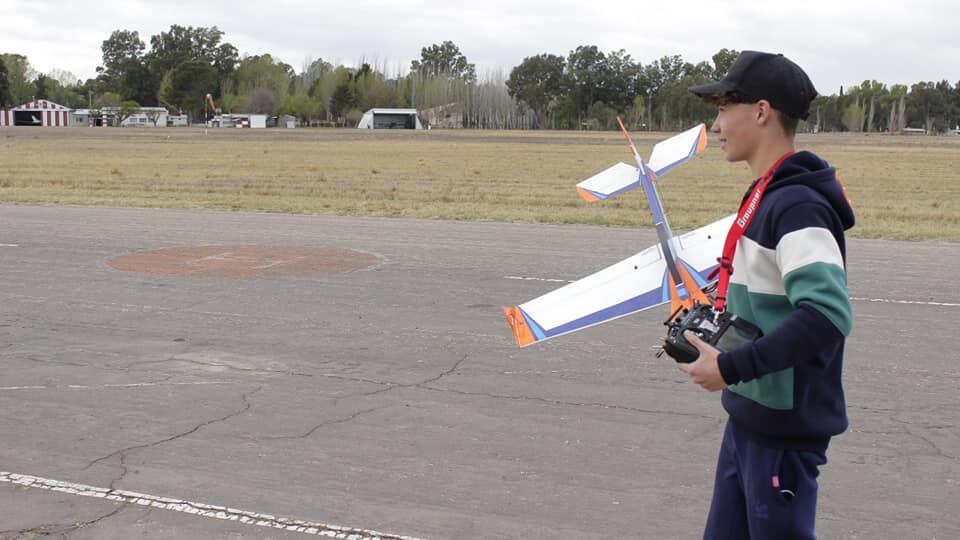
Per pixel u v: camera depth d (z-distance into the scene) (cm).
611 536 394
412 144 6006
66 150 4697
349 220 1633
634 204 2083
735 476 253
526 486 449
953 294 945
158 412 562
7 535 392
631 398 592
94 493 439
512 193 2342
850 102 14738
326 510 421
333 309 862
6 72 14562
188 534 395
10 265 1105
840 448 503
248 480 456
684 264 256
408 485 450
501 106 14088
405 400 588
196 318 822
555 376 643
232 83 15450
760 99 233
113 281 1001
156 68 16088
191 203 1948
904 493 443
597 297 263
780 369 216
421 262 1141
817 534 398
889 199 2355
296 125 14300
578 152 4972
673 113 11988
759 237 228
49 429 530
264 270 1079
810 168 228
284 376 642
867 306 882
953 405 580
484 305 884
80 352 704
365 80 14662
